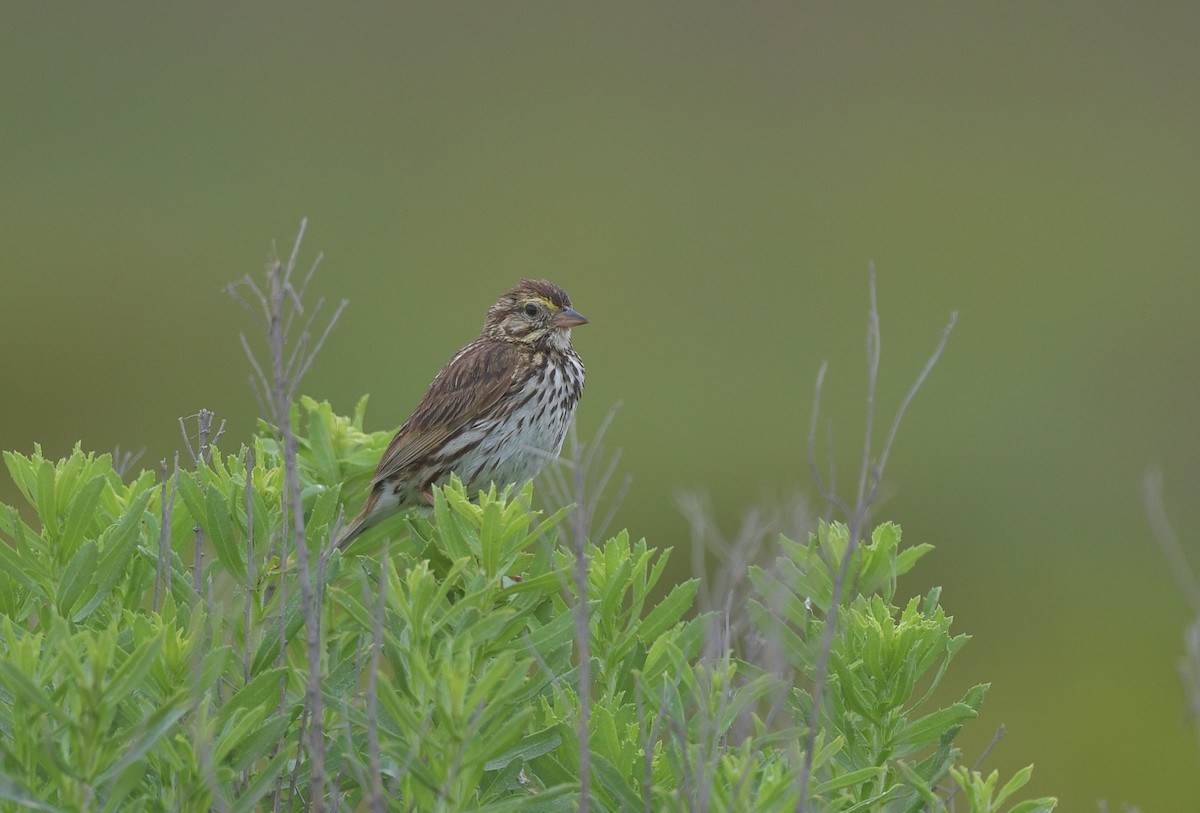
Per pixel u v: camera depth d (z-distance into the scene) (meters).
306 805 4.62
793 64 35.91
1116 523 18.47
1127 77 35.00
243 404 21.58
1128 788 12.38
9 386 21.45
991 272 27.72
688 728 4.70
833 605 4.39
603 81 35.62
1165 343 24.56
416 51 36.06
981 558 17.77
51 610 4.75
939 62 35.62
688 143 32.88
